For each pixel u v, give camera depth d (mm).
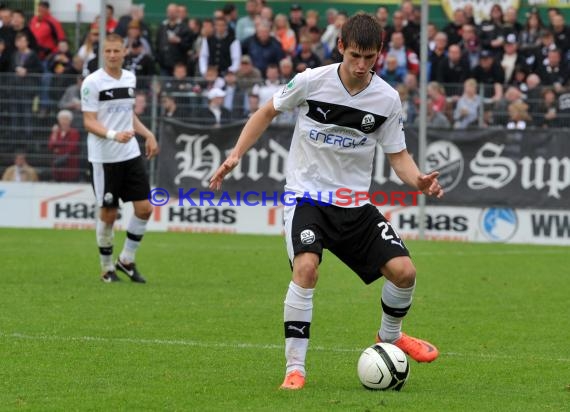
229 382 19484
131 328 25828
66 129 54969
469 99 53750
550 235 53062
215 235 53562
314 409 17109
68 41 63250
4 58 57938
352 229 19719
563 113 53344
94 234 52906
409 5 59688
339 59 56875
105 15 50812
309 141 19719
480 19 67938
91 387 18875
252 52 58719
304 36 57594
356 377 20312
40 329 25359
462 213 53500
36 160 55312
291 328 19031
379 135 20062
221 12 58719
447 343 24859
